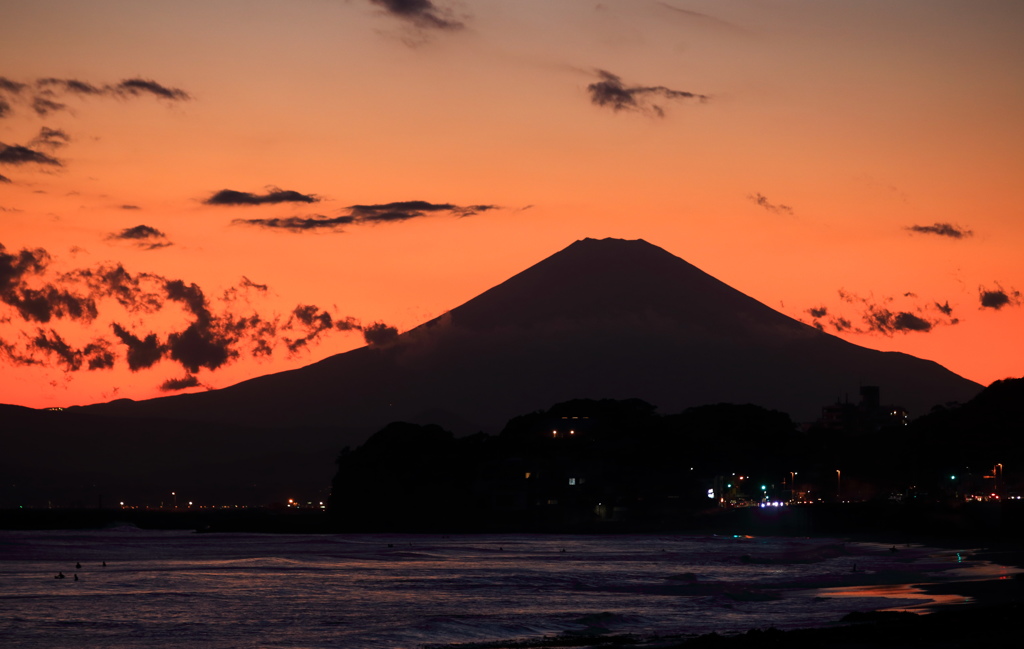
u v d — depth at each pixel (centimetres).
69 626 7575
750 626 7038
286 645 6581
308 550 18175
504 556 15775
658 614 7856
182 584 10950
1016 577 10394
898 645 4972
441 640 6662
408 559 15312
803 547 17388
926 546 17025
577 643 6291
